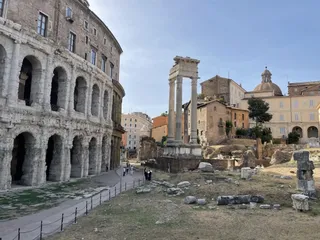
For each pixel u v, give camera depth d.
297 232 15.09
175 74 55.16
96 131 49.22
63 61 39.69
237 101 127.69
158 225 16.31
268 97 121.81
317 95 114.31
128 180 41.38
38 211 20.72
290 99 118.06
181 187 29.30
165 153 55.22
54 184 35.59
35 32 34.25
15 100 31.06
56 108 39.16
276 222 17.05
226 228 15.76
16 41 31.56
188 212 19.48
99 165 50.69
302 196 20.16
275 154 60.69
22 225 16.78
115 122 64.56
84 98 45.94
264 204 21.61
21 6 33.06
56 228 16.03
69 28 42.00
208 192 25.42
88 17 47.66
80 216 18.86
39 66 35.50
